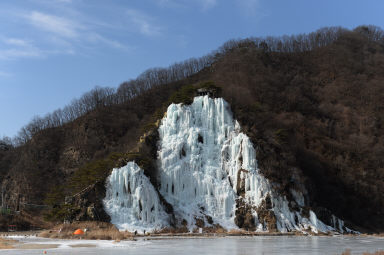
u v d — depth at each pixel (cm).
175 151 12825
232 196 12081
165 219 11244
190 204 12056
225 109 13912
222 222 11512
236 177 12456
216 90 14862
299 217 11538
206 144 13362
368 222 14750
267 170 12312
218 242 7981
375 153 18350
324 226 11700
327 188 15188
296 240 8788
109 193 11350
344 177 16475
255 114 15312
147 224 10919
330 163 17100
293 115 19938
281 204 11638
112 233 9369
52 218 11619
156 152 13062
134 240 8538
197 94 14888
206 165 12812
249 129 13600
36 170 19088
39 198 17662
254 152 12631
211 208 11931
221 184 12344
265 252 6006
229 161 12938
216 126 13688
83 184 11962
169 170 12488
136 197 11144
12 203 17825
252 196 11881
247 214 11512
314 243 7912
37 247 6625
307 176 14100
